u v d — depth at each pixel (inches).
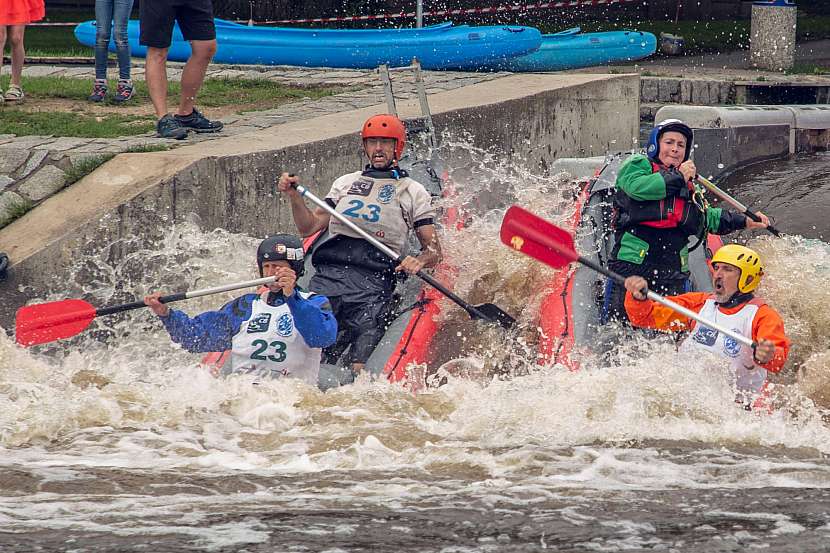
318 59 1695.4
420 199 778.2
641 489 487.5
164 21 994.1
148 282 860.6
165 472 515.2
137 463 531.2
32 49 1980.8
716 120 1398.9
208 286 870.4
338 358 753.0
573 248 701.3
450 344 761.0
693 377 653.3
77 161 902.4
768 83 1774.1
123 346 824.9
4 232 856.3
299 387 657.0
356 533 422.0
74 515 442.3
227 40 1685.5
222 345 682.8
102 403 629.0
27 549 399.9
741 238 1056.8
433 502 464.4
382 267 774.5
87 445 560.4
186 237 874.1
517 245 711.7
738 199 1212.5
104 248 842.2
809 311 804.0
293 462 539.5
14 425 588.7
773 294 819.4
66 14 2755.9
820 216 1130.7
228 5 2436.0
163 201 860.0
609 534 421.7
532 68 1861.5
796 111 1493.6
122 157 899.4
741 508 454.3
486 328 776.9
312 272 802.8
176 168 869.8
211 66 1615.4
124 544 406.3
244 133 1037.2
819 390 683.4
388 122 782.5
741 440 578.9
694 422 602.2
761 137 1437.0
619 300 753.0
